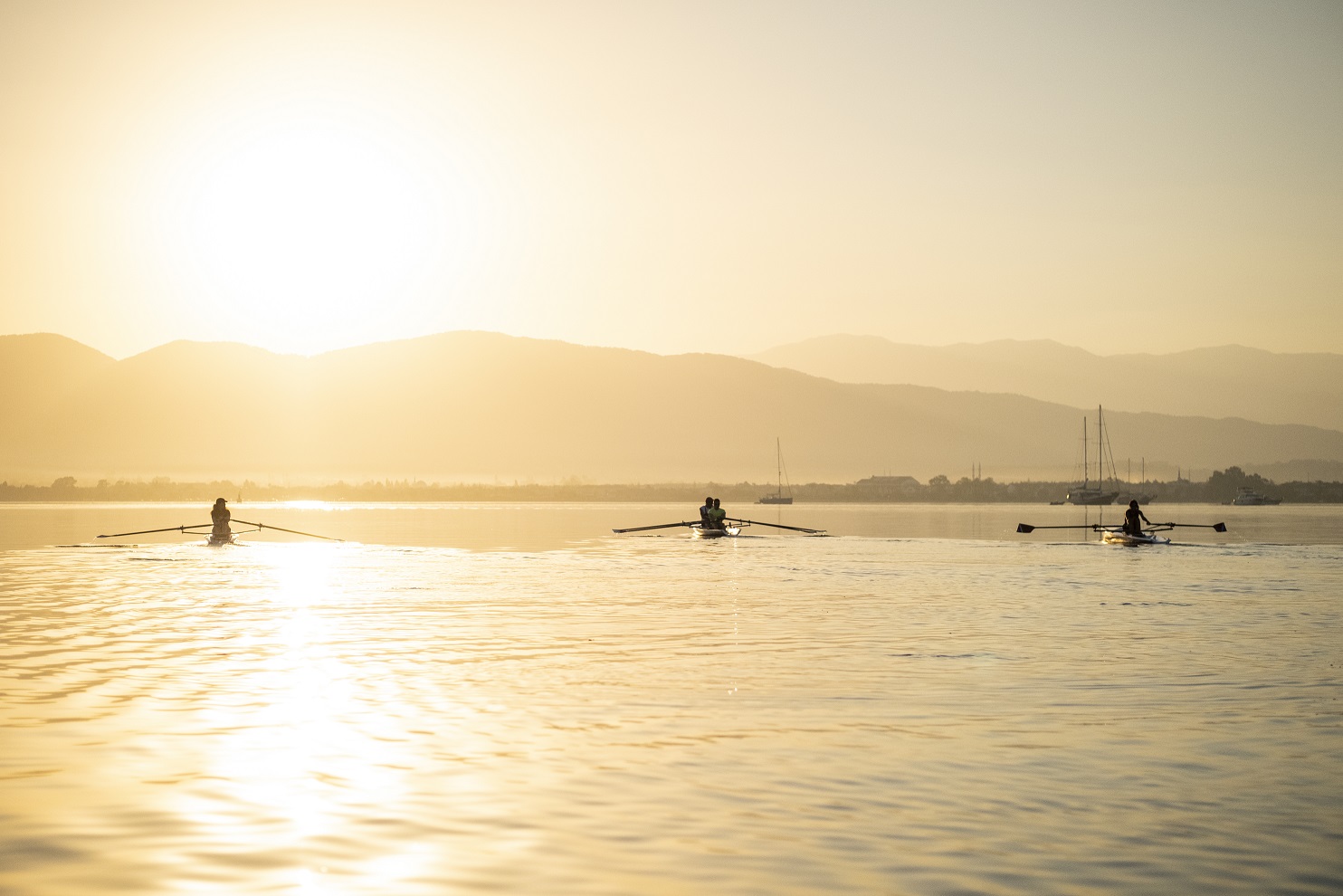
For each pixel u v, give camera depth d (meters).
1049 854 9.80
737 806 11.06
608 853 9.77
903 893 8.96
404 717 14.84
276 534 68.38
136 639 21.91
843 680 17.62
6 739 13.53
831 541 60.69
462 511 135.00
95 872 9.29
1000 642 21.72
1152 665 18.97
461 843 10.02
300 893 8.90
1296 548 53.12
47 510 130.12
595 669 18.58
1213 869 9.49
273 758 12.67
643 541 60.47
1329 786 11.77
